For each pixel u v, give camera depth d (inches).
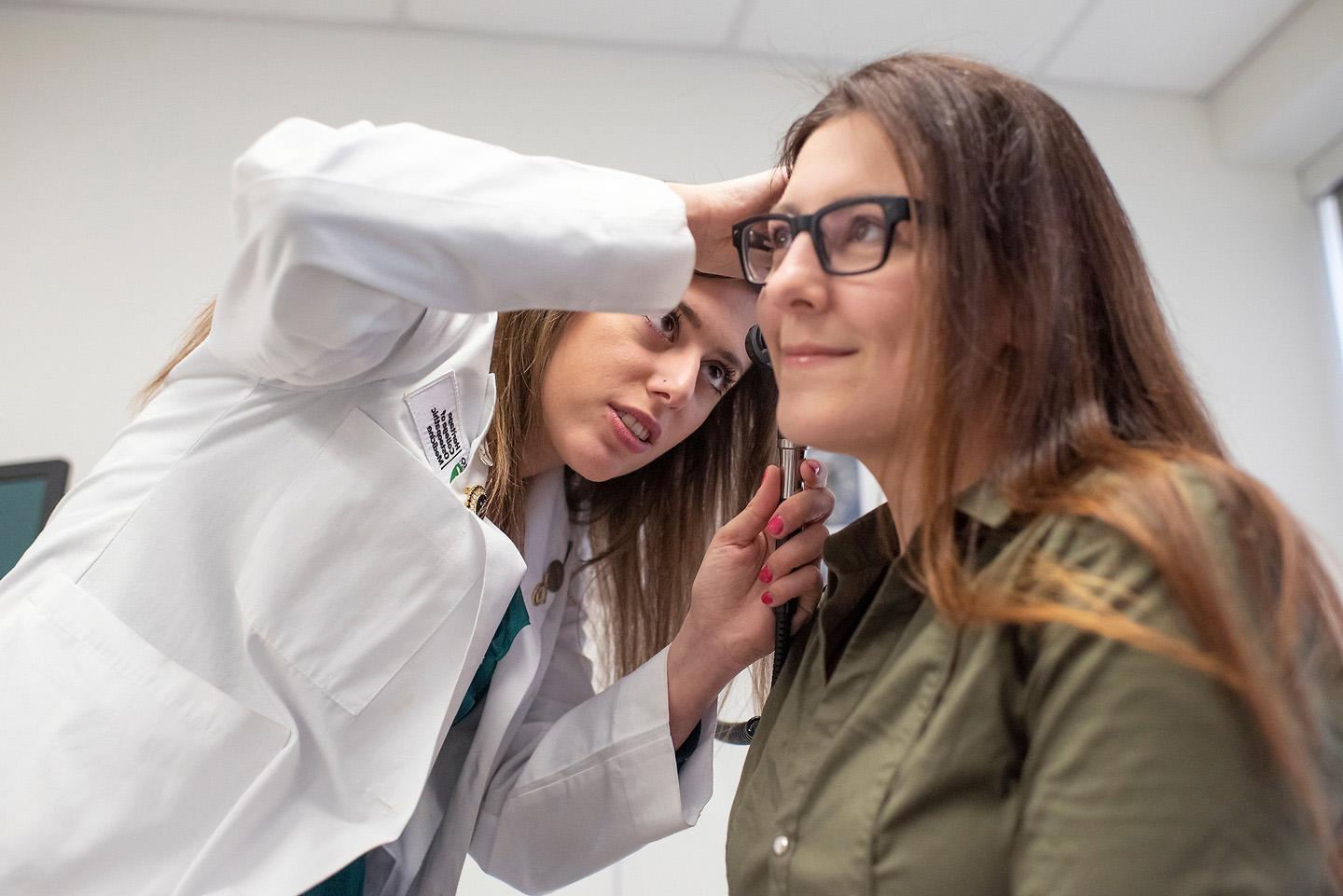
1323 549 30.9
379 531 46.0
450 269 40.7
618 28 113.4
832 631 39.8
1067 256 35.5
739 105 115.3
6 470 91.2
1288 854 25.9
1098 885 26.1
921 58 38.1
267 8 109.2
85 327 100.3
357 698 45.8
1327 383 116.7
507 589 50.4
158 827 42.6
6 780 41.7
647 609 68.1
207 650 45.1
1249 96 118.2
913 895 29.8
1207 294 117.6
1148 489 29.6
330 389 47.3
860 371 35.2
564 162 43.7
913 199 34.5
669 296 44.0
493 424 59.0
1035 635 30.1
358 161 40.0
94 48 107.3
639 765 54.9
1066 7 110.3
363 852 44.2
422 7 110.0
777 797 37.1
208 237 104.0
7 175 103.0
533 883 59.6
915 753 30.7
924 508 33.0
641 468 68.4
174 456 47.2
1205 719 26.4
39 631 43.8
